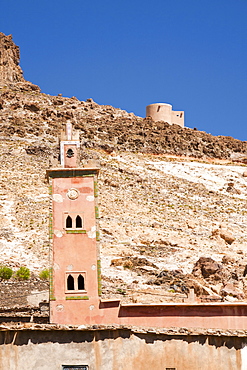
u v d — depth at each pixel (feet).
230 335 134.62
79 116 559.38
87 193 144.87
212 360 134.21
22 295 195.83
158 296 199.52
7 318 145.48
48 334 133.69
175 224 339.57
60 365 132.57
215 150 526.16
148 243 297.74
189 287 216.95
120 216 338.95
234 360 134.21
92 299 138.72
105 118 571.69
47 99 593.01
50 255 141.18
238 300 199.93
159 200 387.14
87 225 143.23
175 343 134.51
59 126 515.09
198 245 301.43
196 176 455.22
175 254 282.15
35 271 251.80
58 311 138.10
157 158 490.08
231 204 399.65
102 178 405.39
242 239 323.98
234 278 233.76
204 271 236.84
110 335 134.41
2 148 445.37
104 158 456.86
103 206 351.67
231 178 456.45
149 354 134.10
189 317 137.49
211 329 136.15
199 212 371.97
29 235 303.68
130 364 133.49
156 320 137.28
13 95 585.63
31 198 359.46
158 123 564.71
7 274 227.61
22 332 133.39
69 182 145.07
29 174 398.62
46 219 326.65
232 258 269.03
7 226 315.37
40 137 482.28
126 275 246.88
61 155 149.79
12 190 368.07
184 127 583.58
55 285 139.54
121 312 138.00
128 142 509.35
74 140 151.02
